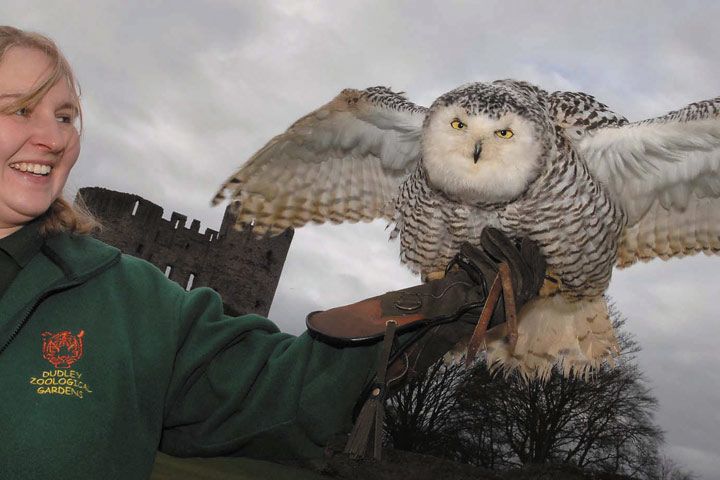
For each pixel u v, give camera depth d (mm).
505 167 1332
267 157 1459
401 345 951
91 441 774
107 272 890
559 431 12805
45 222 862
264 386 931
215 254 23922
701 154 1409
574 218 1357
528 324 1435
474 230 1405
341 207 1527
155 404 860
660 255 1523
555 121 1449
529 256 1087
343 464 9766
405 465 9820
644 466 13000
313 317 965
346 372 930
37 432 752
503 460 13516
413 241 1493
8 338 779
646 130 1414
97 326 835
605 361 1429
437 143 1384
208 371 940
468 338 1105
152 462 845
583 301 1436
